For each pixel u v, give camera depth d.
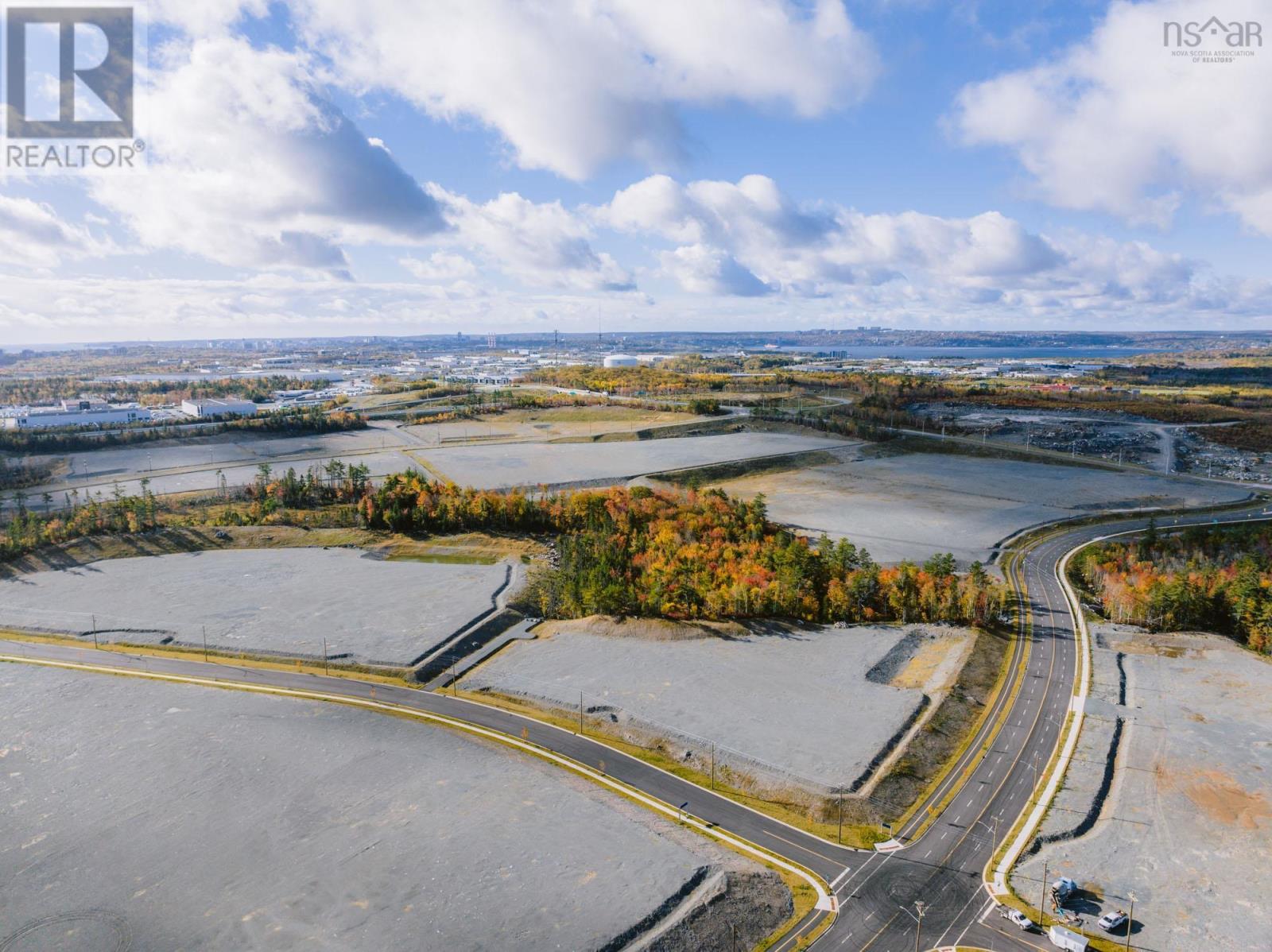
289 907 86.69
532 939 81.75
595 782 112.88
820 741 122.06
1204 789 109.81
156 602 182.25
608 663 150.88
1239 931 83.75
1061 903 88.00
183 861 94.75
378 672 147.88
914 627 166.38
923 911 87.00
